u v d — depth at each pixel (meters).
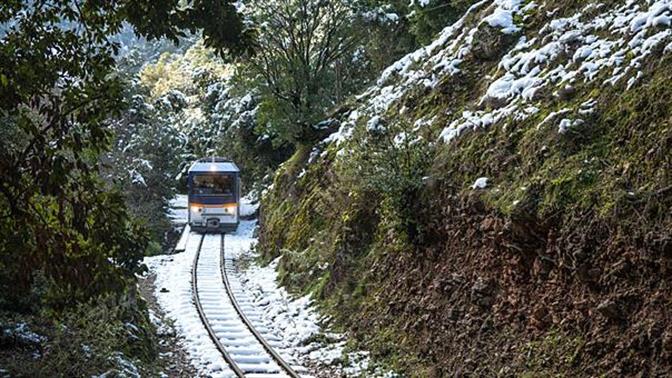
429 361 11.96
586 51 12.98
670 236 8.24
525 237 10.67
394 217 14.27
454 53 18.66
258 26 26.19
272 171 40.62
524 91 13.60
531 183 10.97
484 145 13.27
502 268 11.23
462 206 12.66
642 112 10.12
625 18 12.96
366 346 13.67
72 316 11.77
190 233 36.50
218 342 14.48
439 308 12.38
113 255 8.27
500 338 10.71
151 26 8.21
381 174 14.06
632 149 9.88
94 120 8.00
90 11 8.33
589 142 10.80
